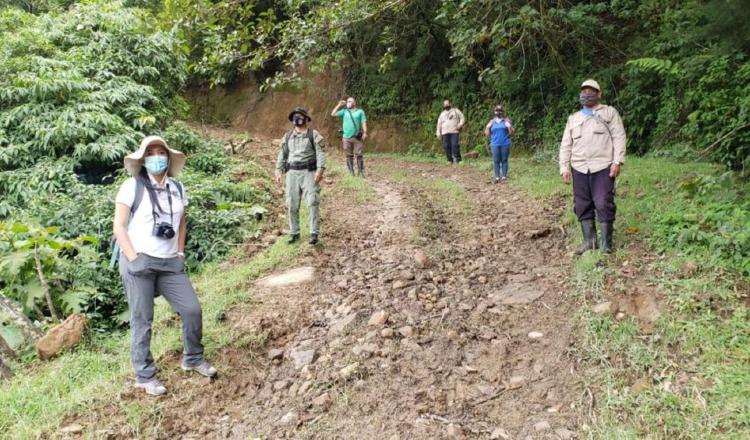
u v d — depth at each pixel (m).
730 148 7.86
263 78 22.58
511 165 13.23
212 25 6.38
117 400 3.79
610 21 14.41
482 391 3.79
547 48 15.16
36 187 8.34
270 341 4.68
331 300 5.34
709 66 8.52
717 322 3.94
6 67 9.69
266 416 3.76
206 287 5.95
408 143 19.31
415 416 3.57
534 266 5.71
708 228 5.27
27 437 3.41
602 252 5.33
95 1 11.92
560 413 3.49
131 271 3.84
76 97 9.70
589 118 5.36
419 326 4.62
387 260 6.24
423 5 16.28
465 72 17.97
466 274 5.69
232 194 8.89
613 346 3.94
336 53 15.34
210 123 22.58
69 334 4.73
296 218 6.92
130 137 9.41
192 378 4.11
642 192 7.54
